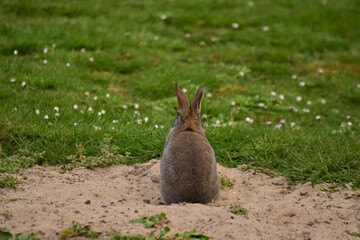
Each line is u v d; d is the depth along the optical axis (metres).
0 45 20.39
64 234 7.83
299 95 21.03
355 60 25.22
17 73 18.16
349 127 17.28
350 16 30.83
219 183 10.97
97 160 12.41
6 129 13.20
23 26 22.84
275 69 22.94
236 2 31.94
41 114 14.60
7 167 11.59
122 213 8.99
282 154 12.83
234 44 25.66
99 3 29.23
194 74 20.95
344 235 8.59
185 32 26.89
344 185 10.87
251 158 12.75
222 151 13.22
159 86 19.84
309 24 29.42
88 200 9.73
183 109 11.05
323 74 23.31
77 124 14.23
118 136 13.73
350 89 21.94
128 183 11.51
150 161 12.70
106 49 22.62
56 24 24.02
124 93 19.31
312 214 9.42
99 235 7.95
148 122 15.50
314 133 15.06
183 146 10.20
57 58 20.36
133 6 29.73
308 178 11.49
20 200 9.66
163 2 30.72
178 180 9.95
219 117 17.67
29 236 7.76
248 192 11.12
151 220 8.50
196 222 8.72
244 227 8.54
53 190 10.55
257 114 18.84
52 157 12.48
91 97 17.17
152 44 24.05
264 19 29.11
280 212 9.45
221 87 20.66
